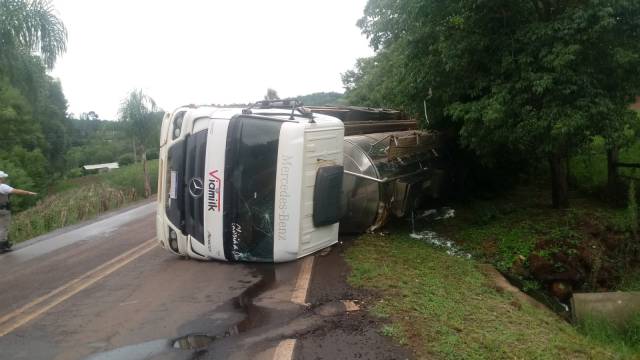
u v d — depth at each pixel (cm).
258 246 716
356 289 627
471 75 1012
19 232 1341
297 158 705
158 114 2322
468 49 952
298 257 734
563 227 1029
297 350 465
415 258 820
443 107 1118
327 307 570
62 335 541
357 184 888
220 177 712
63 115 5622
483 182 1477
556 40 868
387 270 712
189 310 591
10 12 1803
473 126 986
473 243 1016
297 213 711
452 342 484
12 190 1062
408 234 1068
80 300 660
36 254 1016
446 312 573
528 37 891
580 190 1395
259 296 621
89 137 7000
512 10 919
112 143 6544
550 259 902
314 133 737
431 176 1189
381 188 911
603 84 925
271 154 704
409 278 689
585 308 763
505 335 531
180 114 761
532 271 894
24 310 634
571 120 844
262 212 709
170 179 762
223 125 712
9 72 2073
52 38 1889
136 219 1450
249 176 707
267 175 706
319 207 739
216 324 545
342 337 490
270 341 491
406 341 479
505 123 936
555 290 876
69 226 1395
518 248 945
